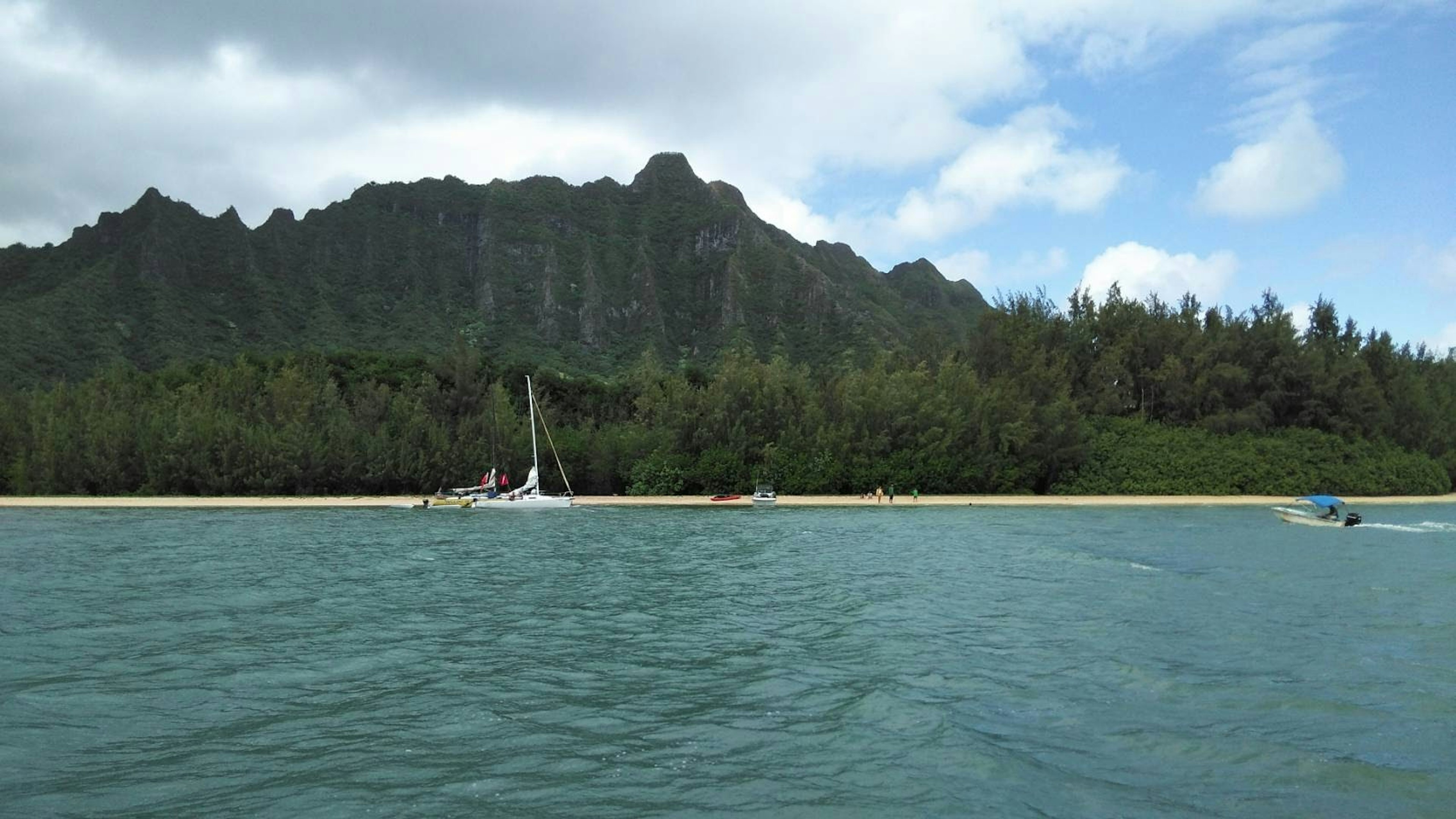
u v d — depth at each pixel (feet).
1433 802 41.83
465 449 285.23
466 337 646.33
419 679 63.05
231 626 81.00
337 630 79.61
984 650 72.64
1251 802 41.68
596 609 91.45
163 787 42.70
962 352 355.56
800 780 43.80
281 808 40.14
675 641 75.92
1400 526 204.85
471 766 45.57
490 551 143.43
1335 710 56.29
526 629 80.84
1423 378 369.91
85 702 56.85
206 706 56.08
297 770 45.01
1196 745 49.34
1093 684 62.34
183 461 265.54
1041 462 300.61
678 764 45.96
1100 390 335.06
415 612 89.10
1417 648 74.38
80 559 129.18
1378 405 332.80
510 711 55.21
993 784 43.29
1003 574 118.11
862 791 42.32
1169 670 66.39
